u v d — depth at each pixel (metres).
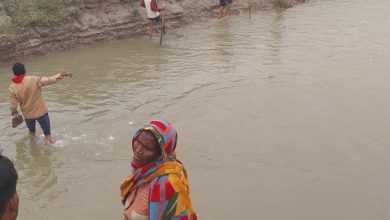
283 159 6.85
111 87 10.09
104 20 14.09
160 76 10.73
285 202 5.79
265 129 7.84
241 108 8.73
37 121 8.11
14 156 7.13
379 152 6.99
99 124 8.23
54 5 13.25
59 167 6.82
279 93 9.43
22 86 7.17
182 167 3.11
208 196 5.94
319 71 10.73
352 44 12.96
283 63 11.42
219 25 16.06
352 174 6.40
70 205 5.88
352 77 10.27
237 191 6.05
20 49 12.10
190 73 10.88
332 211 5.59
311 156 6.91
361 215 5.51
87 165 6.87
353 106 8.69
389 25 15.05
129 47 13.41
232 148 7.21
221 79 10.39
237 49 12.88
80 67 11.54
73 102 9.28
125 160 7.00
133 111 8.74
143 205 2.95
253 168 6.62
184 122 8.18
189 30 15.45
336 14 17.12
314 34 14.27
